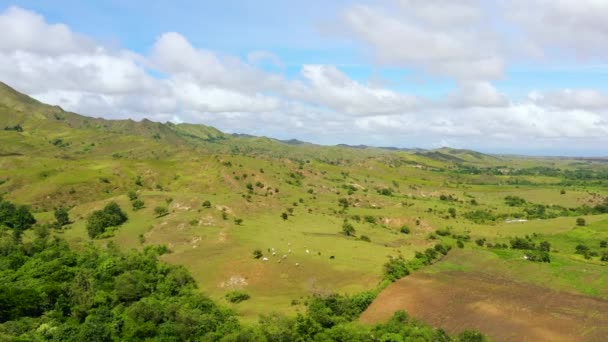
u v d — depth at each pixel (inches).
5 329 2645.2
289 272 4429.1
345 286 4124.0
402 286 4050.2
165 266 4165.8
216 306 3506.4
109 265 3880.4
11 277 3565.5
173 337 2672.2
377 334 3024.1
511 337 3070.9
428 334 3024.1
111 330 2694.4
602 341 2957.7
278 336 2881.4
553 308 3528.5
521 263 4640.8
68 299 3139.8
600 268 4407.0
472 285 4087.1
